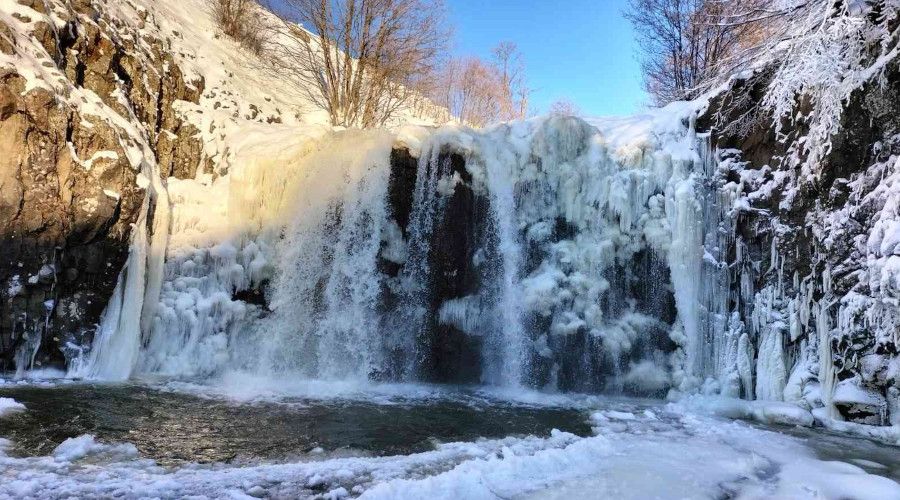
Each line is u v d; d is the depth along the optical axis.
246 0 15.53
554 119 9.17
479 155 9.11
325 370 8.63
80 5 9.12
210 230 9.07
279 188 9.20
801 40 7.53
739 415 7.09
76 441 4.50
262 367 8.54
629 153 8.99
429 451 4.93
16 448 4.35
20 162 6.93
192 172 10.02
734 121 8.80
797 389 7.35
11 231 6.80
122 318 7.74
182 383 7.43
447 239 9.06
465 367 8.95
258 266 8.83
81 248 7.34
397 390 8.05
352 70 15.50
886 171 6.80
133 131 8.66
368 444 5.10
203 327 8.42
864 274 6.75
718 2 10.70
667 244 8.62
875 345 6.53
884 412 6.35
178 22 13.16
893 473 4.82
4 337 6.78
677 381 8.23
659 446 5.36
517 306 8.77
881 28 7.12
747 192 8.63
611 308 8.66
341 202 9.16
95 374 7.41
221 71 12.60
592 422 6.44
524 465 4.40
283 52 16.02
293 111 13.82
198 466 4.23
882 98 6.99
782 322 7.77
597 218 8.92
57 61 8.04
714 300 8.40
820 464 4.94
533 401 7.64
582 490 4.04
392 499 3.54
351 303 8.91
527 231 8.95
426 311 8.99
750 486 4.31
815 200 7.58
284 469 4.17
